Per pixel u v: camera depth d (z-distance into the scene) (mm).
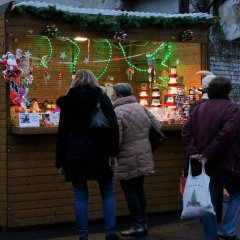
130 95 6180
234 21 10273
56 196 6715
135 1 11672
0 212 6562
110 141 5457
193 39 7613
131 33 7184
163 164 7340
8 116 6434
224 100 5332
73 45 8398
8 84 6441
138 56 8734
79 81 5570
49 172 6664
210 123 5254
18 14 6438
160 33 7391
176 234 6352
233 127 5145
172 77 7914
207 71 7410
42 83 8227
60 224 6789
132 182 6148
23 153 6520
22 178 6523
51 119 6676
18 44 7848
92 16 6836
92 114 5418
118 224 6910
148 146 6117
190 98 7719
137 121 6051
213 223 5383
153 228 6633
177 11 10680
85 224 5566
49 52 8203
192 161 5273
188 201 5215
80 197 5562
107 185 5672
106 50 8641
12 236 6281
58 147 5539
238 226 6430
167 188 7371
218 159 5277
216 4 10453
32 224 6594
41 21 6578
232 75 10367
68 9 6953
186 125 5434
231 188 5430
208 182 5168
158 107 7688
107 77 8727
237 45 10438
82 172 5406
